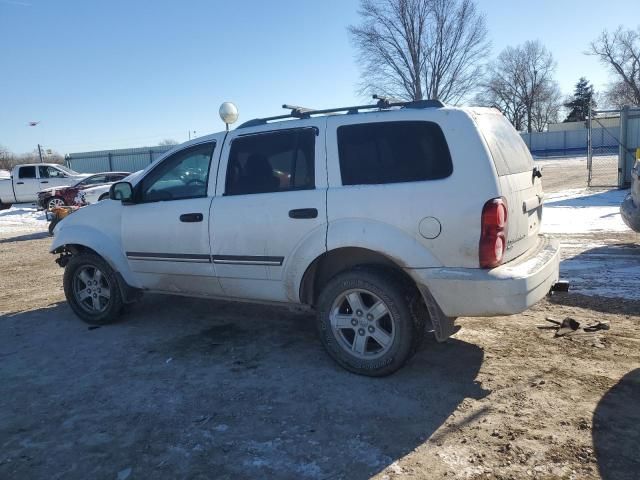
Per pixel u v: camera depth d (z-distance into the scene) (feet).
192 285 16.70
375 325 13.44
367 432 11.13
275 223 14.48
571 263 24.73
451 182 12.31
